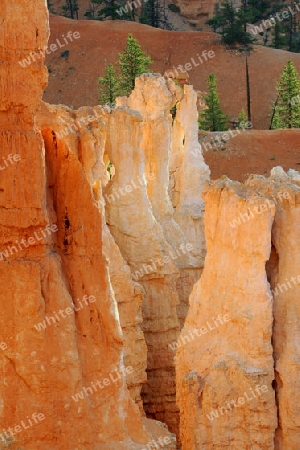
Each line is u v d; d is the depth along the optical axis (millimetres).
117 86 100438
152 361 40250
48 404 28562
